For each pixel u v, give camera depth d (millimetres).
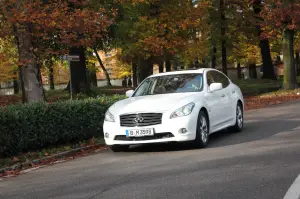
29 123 9945
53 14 13648
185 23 22844
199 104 9352
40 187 6719
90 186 6418
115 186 6262
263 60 39500
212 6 29344
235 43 32906
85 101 11852
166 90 10250
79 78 25781
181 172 6832
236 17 30062
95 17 14719
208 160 7691
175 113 8961
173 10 22953
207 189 5648
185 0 23328
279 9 26172
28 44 14391
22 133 9805
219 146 9328
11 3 13734
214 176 6371
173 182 6184
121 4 22141
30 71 14773
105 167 7977
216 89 10055
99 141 11547
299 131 10695
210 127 9820
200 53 32469
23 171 8523
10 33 14266
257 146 8891
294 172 6309
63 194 6062
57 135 10758
